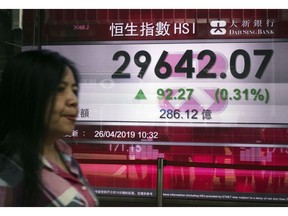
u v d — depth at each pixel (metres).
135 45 4.50
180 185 4.41
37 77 1.02
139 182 4.46
